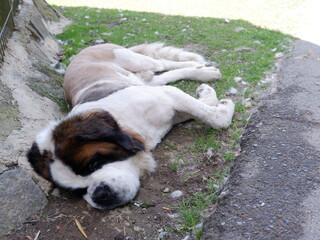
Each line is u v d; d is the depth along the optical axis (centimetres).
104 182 86
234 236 76
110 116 95
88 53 151
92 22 275
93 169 88
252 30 234
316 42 203
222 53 189
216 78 155
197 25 251
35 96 136
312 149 101
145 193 95
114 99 109
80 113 95
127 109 107
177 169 104
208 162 105
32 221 89
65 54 199
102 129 90
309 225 75
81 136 87
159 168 104
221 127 118
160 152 112
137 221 87
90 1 380
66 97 139
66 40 227
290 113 121
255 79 154
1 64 138
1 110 116
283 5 322
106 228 86
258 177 92
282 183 89
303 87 142
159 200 93
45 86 150
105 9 329
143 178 102
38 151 93
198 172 102
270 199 84
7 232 86
